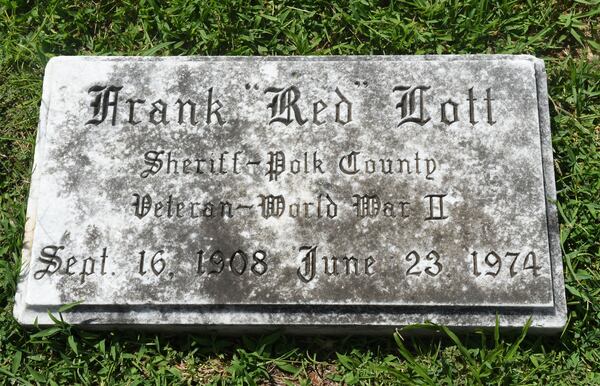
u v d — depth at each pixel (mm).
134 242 1236
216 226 1239
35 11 1424
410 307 1224
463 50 1404
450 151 1260
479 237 1234
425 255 1229
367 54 1403
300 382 1253
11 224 1323
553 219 1250
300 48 1399
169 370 1261
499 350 1229
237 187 1252
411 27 1405
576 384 1250
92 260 1232
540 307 1223
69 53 1418
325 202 1245
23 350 1267
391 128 1270
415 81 1286
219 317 1224
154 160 1262
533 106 1276
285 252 1231
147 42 1411
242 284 1225
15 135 1382
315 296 1220
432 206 1243
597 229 1307
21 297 1242
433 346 1260
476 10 1411
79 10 1427
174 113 1277
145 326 1240
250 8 1418
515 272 1226
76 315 1229
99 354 1261
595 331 1262
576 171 1334
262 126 1272
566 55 1416
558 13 1425
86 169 1259
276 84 1288
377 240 1234
